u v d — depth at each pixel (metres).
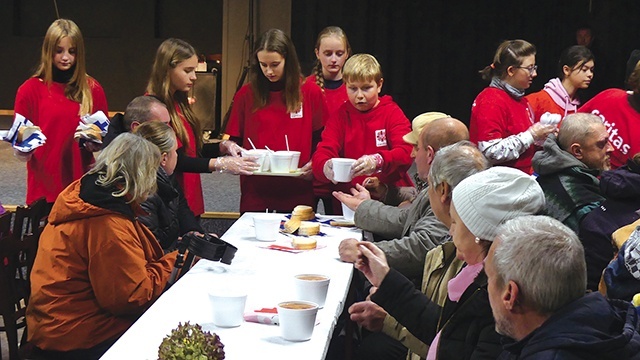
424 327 2.50
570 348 1.68
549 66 11.66
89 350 3.14
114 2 13.31
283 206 4.62
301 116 4.56
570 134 3.62
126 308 3.06
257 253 3.34
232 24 11.59
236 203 7.58
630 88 4.37
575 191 3.42
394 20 11.81
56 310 3.12
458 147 2.58
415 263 3.20
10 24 13.53
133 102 3.91
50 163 4.86
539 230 1.79
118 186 3.07
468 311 2.20
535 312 1.78
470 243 2.26
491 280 1.84
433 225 3.23
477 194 2.24
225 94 11.68
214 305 2.41
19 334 4.41
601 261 3.21
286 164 4.19
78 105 4.89
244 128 4.63
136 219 3.16
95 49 13.40
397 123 4.32
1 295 3.41
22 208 3.49
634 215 3.19
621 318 1.80
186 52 4.27
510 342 1.92
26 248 3.54
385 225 3.66
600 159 3.61
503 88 4.59
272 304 2.64
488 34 11.77
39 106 4.82
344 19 11.73
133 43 13.33
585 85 5.29
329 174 4.14
